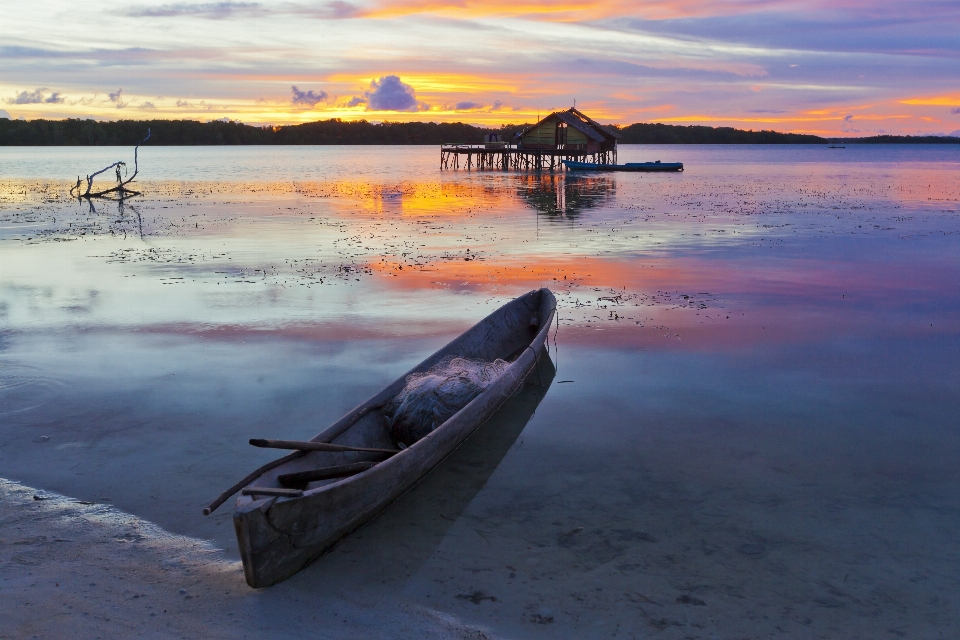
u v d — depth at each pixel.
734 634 4.34
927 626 4.43
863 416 7.63
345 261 15.78
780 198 31.81
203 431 7.10
